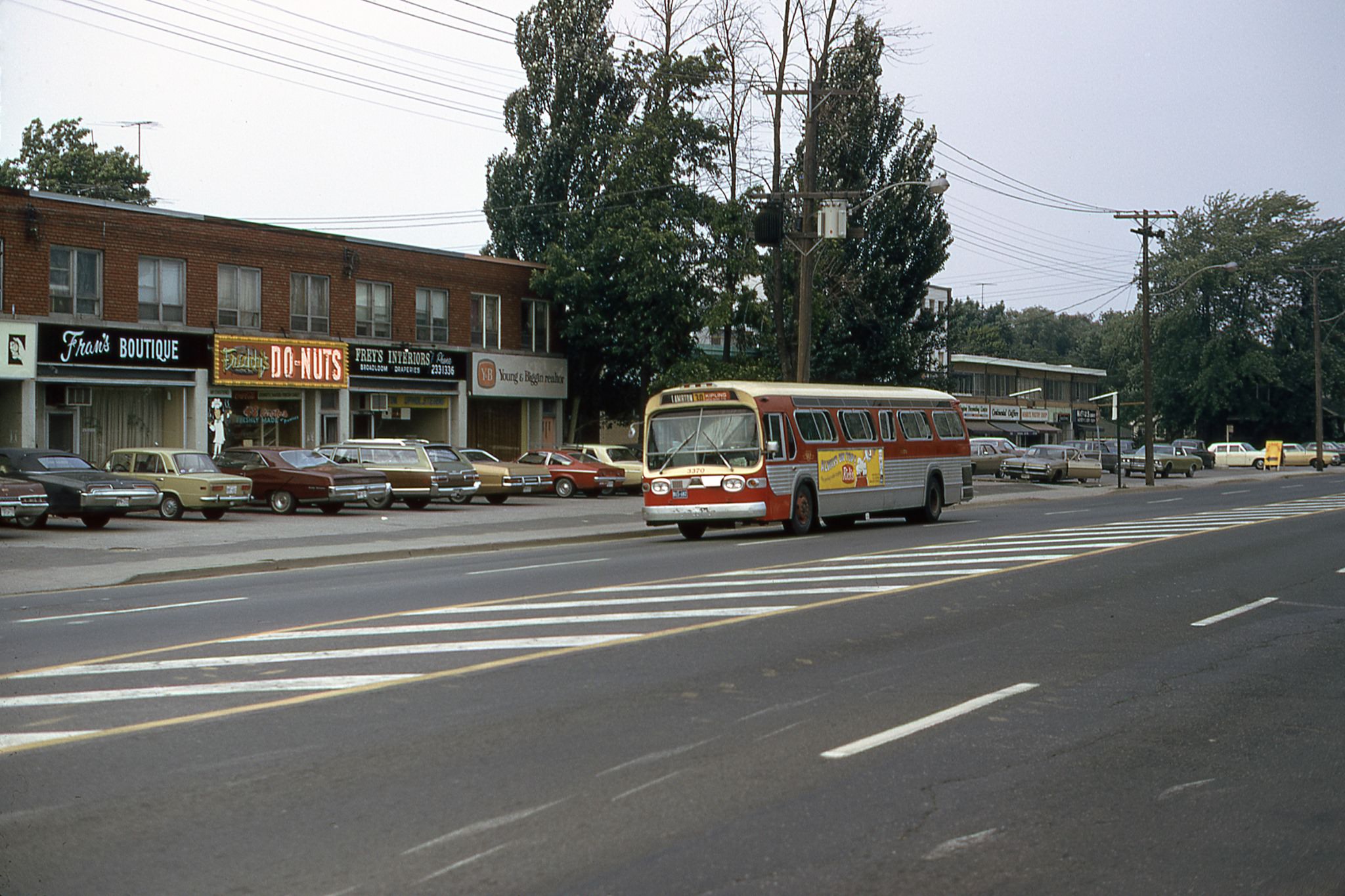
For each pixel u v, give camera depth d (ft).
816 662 31.19
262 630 36.37
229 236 118.83
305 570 60.85
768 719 24.97
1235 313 274.36
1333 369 270.67
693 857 16.81
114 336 109.09
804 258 103.09
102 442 110.93
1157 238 167.63
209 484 91.56
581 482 127.24
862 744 22.98
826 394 81.92
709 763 21.56
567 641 33.83
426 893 15.47
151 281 113.19
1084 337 452.35
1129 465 198.29
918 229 155.94
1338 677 30.45
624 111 159.63
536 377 151.12
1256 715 26.09
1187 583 49.24
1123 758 22.43
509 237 159.43
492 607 40.93
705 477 74.54
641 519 94.27
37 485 77.46
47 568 59.41
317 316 127.44
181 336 114.21
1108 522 86.02
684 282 142.82
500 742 22.89
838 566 54.44
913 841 17.66
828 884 15.93
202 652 32.37
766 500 73.97
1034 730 24.45
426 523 89.71
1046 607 41.98
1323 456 259.80
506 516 97.91
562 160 157.48
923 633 36.04
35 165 179.63
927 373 168.55
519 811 18.79
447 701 26.37
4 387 104.63
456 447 141.28
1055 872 16.57
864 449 84.12
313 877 15.99
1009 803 19.57
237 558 63.98
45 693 27.30
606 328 148.25
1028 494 139.13
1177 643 35.22
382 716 24.94
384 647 32.91
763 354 147.23
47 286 105.50
